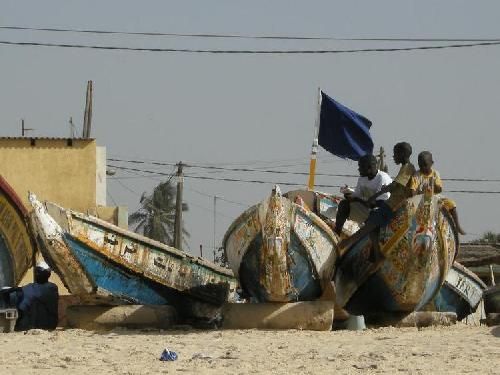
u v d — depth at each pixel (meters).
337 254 68.62
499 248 144.38
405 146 67.62
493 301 80.69
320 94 81.25
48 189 109.12
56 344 58.22
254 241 66.25
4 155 108.69
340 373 45.44
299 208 66.06
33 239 74.81
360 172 69.75
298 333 63.28
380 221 67.75
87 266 69.56
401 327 70.38
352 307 73.75
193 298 74.94
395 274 69.25
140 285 72.25
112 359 50.94
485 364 47.78
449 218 69.25
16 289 71.19
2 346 57.44
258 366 47.88
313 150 80.81
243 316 67.50
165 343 58.12
